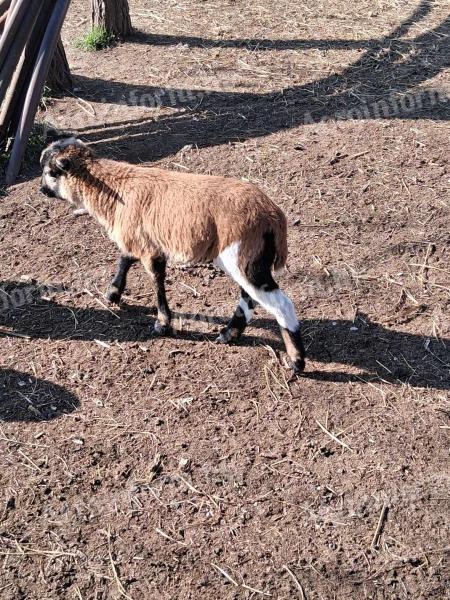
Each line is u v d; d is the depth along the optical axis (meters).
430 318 6.61
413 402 5.86
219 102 9.86
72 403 5.86
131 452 5.48
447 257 7.26
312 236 7.56
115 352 6.31
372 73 10.44
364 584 4.71
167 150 8.88
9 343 6.40
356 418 5.74
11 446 5.53
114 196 5.97
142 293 6.92
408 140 8.99
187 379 6.07
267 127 9.32
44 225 7.75
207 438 5.59
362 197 8.08
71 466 5.38
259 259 5.59
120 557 4.84
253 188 5.75
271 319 6.66
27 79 8.53
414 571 4.77
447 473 5.33
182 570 4.77
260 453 5.48
